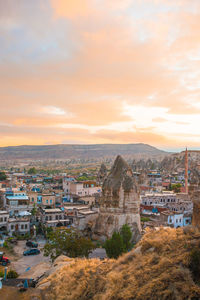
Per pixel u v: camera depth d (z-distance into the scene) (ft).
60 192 364.58
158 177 580.30
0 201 290.35
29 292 71.26
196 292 41.50
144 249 62.90
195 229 60.34
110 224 196.65
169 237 62.18
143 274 51.29
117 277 55.11
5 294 69.82
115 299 48.70
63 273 75.92
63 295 63.57
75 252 132.57
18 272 140.15
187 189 394.73
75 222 229.04
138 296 45.60
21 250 185.06
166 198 320.50
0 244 192.44
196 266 47.34
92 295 58.34
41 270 117.80
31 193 306.55
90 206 287.28
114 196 200.95
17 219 227.40
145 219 255.91
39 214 258.57
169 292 42.88
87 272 69.00
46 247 137.49
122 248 139.95
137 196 203.62
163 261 51.75
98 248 182.80
